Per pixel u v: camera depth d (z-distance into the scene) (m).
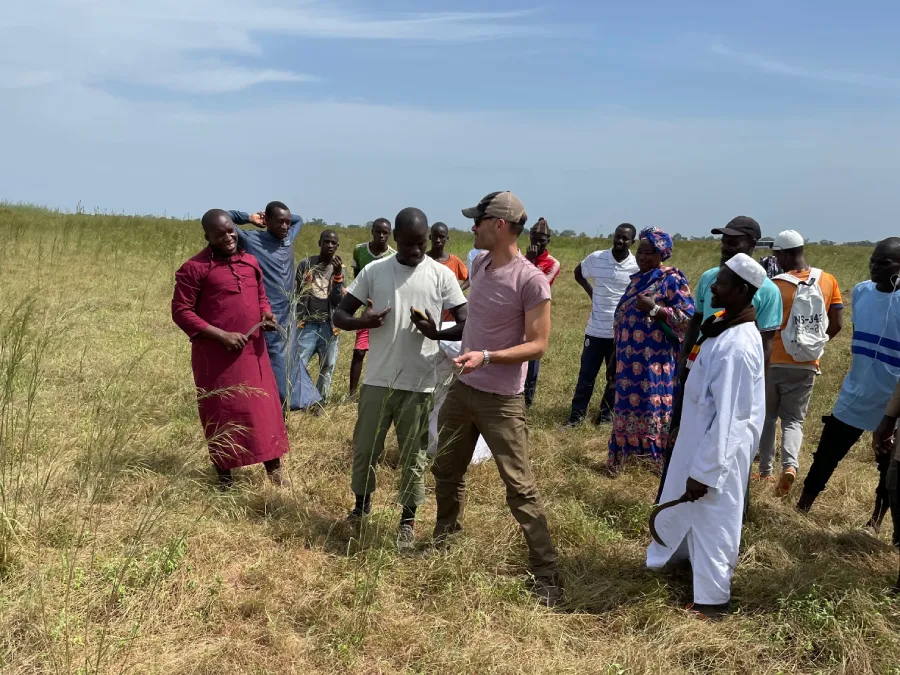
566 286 16.94
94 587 3.38
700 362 3.69
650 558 3.92
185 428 5.51
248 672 2.98
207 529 4.06
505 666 3.12
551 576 3.82
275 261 5.98
